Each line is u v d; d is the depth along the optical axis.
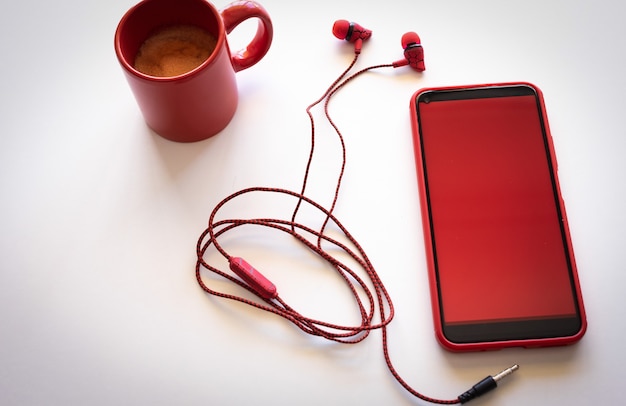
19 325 0.61
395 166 0.68
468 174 0.65
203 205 0.66
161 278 0.63
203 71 0.56
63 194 0.66
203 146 0.68
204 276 0.63
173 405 0.59
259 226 0.65
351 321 0.62
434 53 0.72
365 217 0.66
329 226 0.65
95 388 0.59
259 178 0.67
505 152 0.66
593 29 0.74
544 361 0.60
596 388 0.60
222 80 0.60
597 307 0.62
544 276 0.62
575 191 0.67
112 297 0.62
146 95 0.57
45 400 0.59
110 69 0.71
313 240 0.65
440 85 0.71
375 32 0.73
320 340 0.61
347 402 0.59
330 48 0.72
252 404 0.59
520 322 0.60
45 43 0.71
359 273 0.64
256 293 0.61
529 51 0.73
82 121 0.68
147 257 0.64
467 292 0.61
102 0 0.73
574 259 0.61
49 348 0.61
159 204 0.65
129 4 0.73
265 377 0.60
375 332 0.61
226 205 0.66
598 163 0.68
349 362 0.60
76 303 0.62
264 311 0.62
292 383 0.60
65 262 0.63
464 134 0.67
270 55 0.72
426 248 0.63
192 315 0.62
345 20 0.71
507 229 0.63
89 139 0.68
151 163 0.67
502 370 0.60
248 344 0.61
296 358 0.60
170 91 0.56
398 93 0.71
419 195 0.65
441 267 0.62
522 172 0.65
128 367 0.60
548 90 0.71
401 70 0.72
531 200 0.64
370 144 0.69
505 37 0.73
